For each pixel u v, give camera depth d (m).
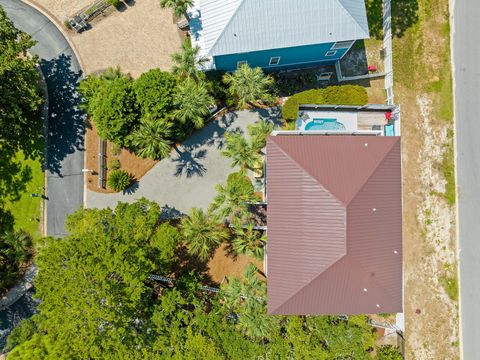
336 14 27.95
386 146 28.09
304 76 34.50
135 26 33.88
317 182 26.42
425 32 34.59
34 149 33.62
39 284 25.81
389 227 27.39
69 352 25.50
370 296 27.23
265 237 30.05
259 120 34.28
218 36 28.17
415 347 34.38
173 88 29.38
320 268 26.30
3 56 27.30
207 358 26.78
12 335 30.03
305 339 28.19
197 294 31.61
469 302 34.53
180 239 30.53
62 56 33.94
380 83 34.56
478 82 34.72
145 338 27.88
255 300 28.56
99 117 29.11
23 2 33.88
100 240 26.67
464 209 34.62
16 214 33.53
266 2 27.17
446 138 34.62
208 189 34.12
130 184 33.72
